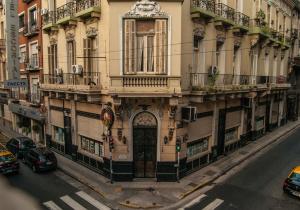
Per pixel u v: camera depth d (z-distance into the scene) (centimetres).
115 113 1559
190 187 1527
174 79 1484
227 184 1602
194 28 1647
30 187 1559
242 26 2059
